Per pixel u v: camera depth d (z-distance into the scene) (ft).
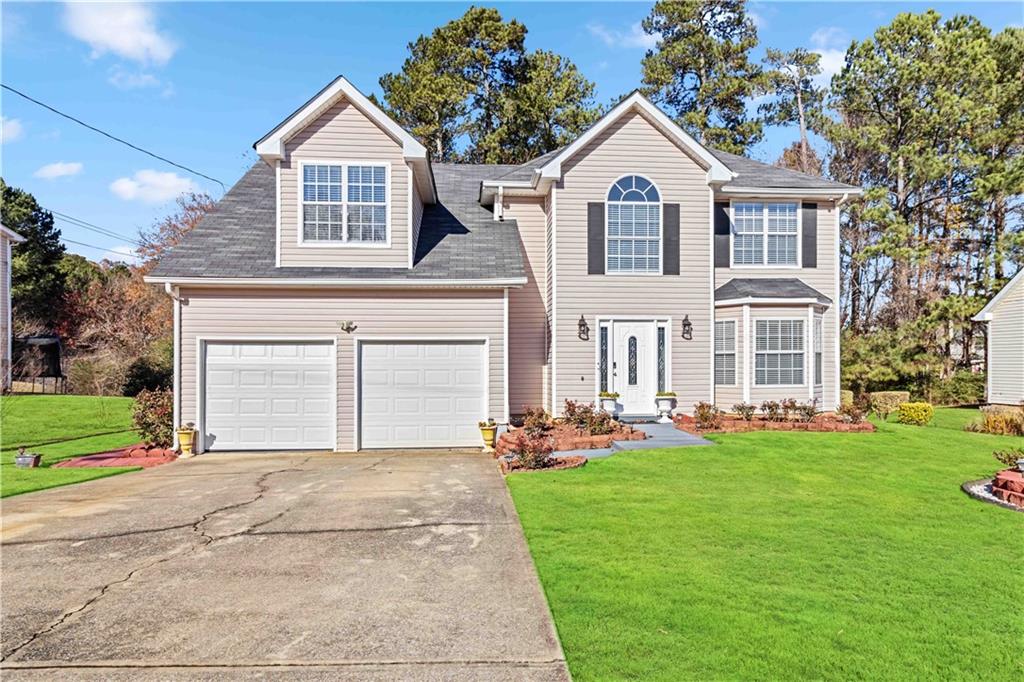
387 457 40.47
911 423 57.41
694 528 21.44
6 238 84.43
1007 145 88.12
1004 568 17.80
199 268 42.55
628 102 48.70
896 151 89.20
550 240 49.78
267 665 12.48
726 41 108.58
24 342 92.73
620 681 11.59
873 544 19.94
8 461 39.99
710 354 49.14
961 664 12.34
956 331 91.56
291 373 43.19
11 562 18.79
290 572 17.72
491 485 29.78
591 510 23.82
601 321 48.67
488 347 44.39
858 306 104.83
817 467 32.35
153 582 17.06
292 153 44.65
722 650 12.76
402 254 45.27
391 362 43.93
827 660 12.41
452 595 15.88
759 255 53.83
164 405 43.37
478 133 112.88
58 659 12.84
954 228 92.84
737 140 111.86
